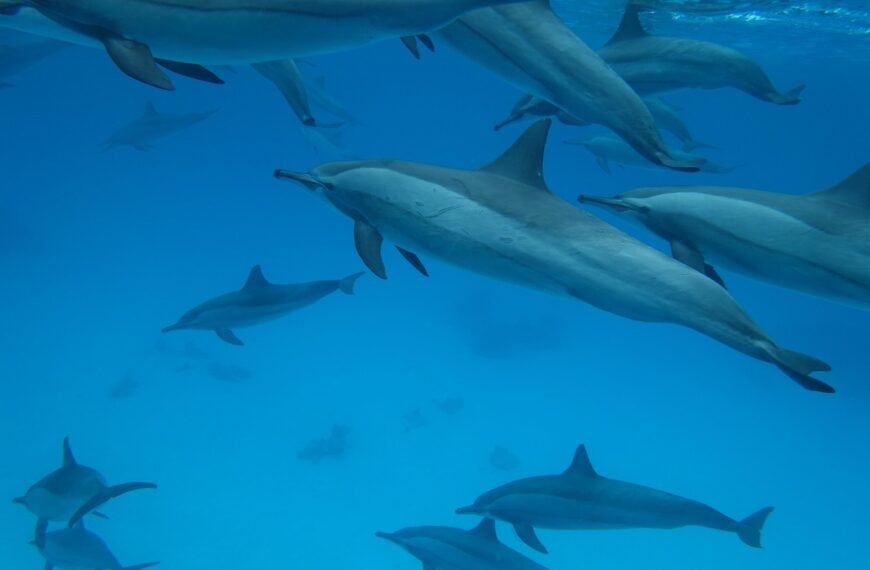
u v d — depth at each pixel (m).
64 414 19.31
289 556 14.60
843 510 19.50
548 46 4.71
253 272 10.77
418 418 21.27
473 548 8.33
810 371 3.73
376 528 15.95
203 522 15.36
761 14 21.75
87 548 8.92
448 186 4.56
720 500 19.41
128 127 18.77
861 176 4.56
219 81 3.88
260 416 20.75
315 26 3.60
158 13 3.46
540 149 4.56
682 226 4.94
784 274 4.64
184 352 24.36
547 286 4.25
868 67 37.34
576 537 16.53
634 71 6.73
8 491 15.27
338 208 5.11
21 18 4.33
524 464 19.80
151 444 18.36
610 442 22.02
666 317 3.96
